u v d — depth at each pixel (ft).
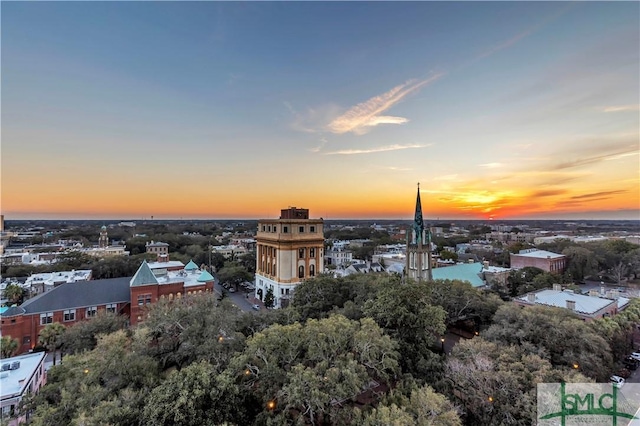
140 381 103.45
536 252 420.77
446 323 191.72
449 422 82.79
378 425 80.94
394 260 489.67
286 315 161.68
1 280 338.54
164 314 144.66
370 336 108.27
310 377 88.69
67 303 216.33
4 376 128.88
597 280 409.69
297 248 289.74
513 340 133.28
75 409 86.99
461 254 589.73
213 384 90.89
